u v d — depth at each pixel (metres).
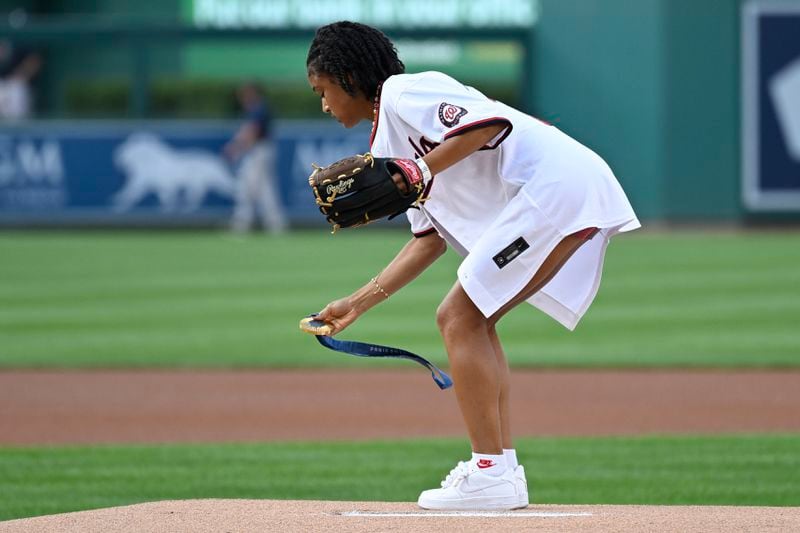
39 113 83.50
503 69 83.31
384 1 83.88
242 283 51.41
